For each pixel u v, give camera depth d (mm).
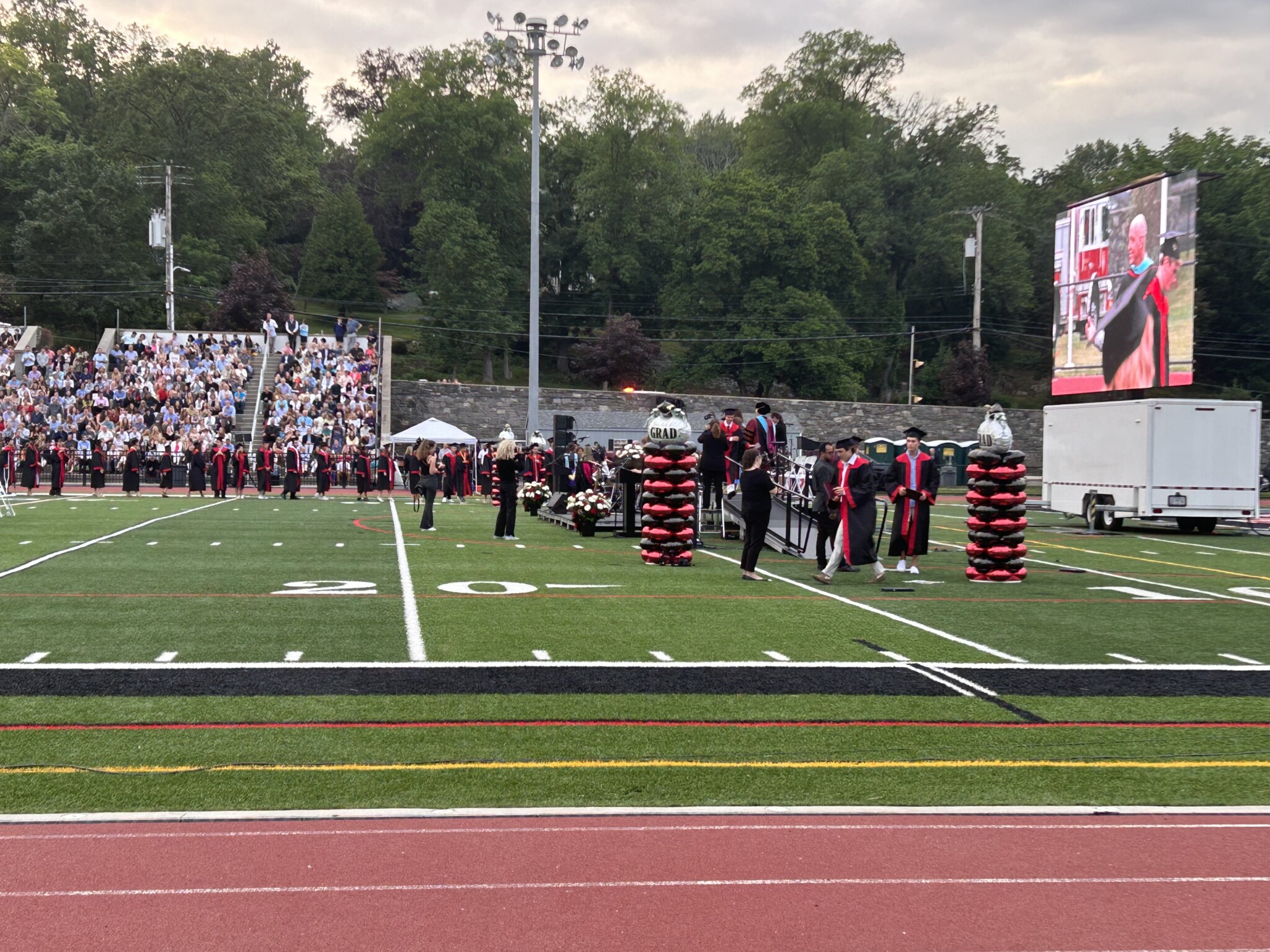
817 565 17812
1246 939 4488
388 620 11656
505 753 6902
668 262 80000
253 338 54844
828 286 74500
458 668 9297
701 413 59156
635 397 59719
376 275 81750
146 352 49656
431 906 4676
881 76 85125
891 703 8367
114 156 73688
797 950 4316
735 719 7828
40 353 47750
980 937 4469
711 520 23781
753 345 70125
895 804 6059
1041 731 7672
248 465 41969
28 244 66062
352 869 5047
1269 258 73125
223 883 4875
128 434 42938
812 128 84125
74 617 11555
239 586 14039
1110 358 40875
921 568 18000
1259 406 25297
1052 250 85062
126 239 69125
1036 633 11609
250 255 79000
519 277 77812
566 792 6172
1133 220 39562
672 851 5332
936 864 5219
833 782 6441
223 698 8156
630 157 75938
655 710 8047
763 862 5219
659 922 4555
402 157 87438
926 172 82375
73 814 5652
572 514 23188
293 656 9703
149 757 6703
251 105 79750
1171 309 37531
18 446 41531
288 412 46344
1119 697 8695
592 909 4664
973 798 6199
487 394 56812
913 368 75875
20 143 72375
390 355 55156
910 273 82688
